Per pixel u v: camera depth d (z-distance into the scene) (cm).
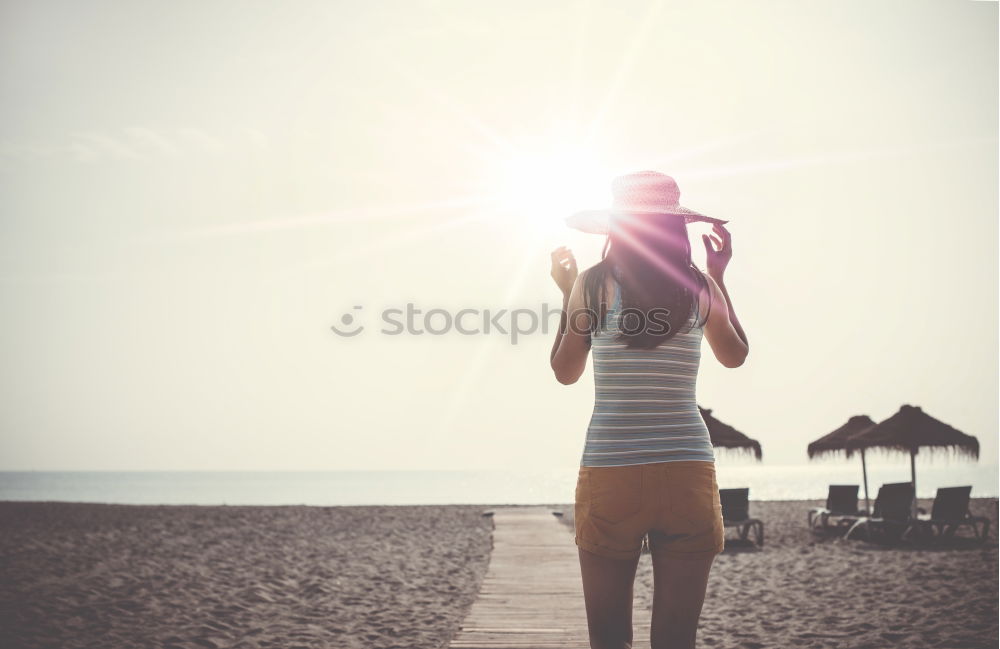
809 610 717
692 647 196
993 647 557
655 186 202
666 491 191
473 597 841
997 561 977
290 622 694
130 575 946
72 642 602
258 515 2008
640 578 890
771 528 1475
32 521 1759
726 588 855
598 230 215
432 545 1350
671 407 195
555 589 698
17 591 802
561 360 208
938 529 1293
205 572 994
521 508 2323
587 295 200
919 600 738
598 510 197
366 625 685
